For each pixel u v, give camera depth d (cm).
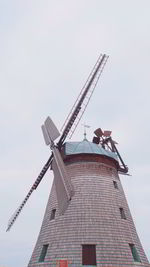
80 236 1694
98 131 2888
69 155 2283
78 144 2456
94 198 1952
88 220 1788
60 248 1667
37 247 1867
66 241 1694
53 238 1770
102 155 2303
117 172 2469
